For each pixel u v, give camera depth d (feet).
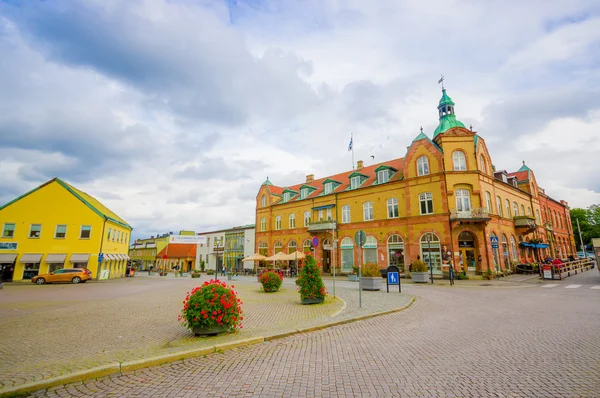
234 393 15.28
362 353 21.53
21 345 24.35
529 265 100.53
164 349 22.31
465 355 20.59
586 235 219.41
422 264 78.33
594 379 16.26
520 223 111.75
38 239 115.65
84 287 83.76
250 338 24.99
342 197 125.49
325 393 15.12
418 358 20.17
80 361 19.92
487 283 75.00
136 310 41.09
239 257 181.57
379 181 115.96
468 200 94.48
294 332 27.76
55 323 32.86
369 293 56.13
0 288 79.82
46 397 15.12
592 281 71.97
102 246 122.93
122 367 18.72
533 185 143.84
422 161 102.12
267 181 168.04
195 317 26.04
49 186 120.26
